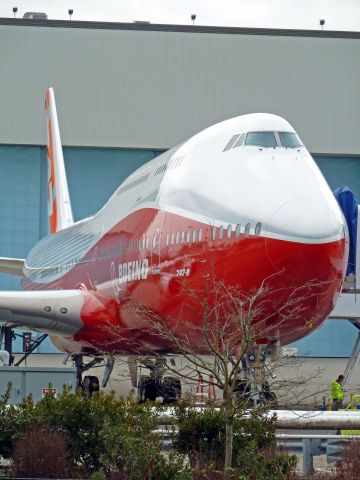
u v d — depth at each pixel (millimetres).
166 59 154000
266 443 43031
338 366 131625
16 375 60438
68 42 153250
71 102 152875
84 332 78062
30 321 77750
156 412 44312
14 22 152500
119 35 153500
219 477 39531
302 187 57375
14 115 152000
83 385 86938
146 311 64250
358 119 154500
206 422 43281
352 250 77750
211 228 59812
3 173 152625
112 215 79688
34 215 153000
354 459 41406
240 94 154000
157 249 66125
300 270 55000
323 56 154250
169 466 38500
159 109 153500
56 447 41312
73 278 85625
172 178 66688
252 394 44375
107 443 40312
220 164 62250
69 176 154125
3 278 153500
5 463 44500
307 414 47531
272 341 58688
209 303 59250
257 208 57188
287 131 61250
